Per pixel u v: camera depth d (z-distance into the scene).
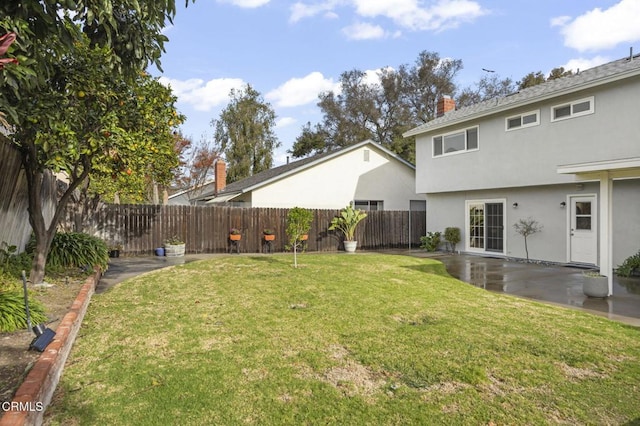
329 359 4.22
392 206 21.53
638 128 10.25
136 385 3.59
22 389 2.87
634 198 11.26
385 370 3.95
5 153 6.03
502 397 3.43
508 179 13.92
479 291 8.07
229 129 39.78
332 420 3.04
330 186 20.06
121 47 4.78
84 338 4.87
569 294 8.12
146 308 6.36
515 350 4.53
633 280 9.73
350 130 40.03
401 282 8.62
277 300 6.85
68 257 8.50
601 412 3.21
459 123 15.72
